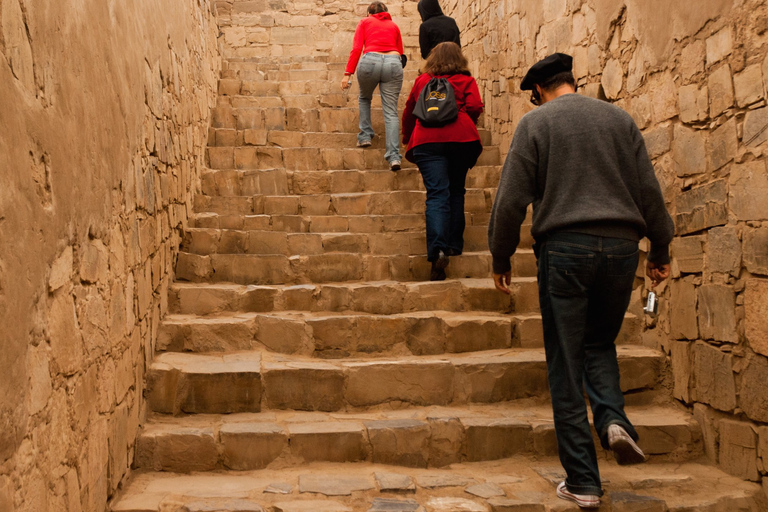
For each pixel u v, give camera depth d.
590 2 3.84
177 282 3.76
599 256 2.23
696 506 2.29
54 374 1.60
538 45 4.65
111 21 2.24
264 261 3.84
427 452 2.70
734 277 2.54
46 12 1.56
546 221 2.28
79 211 1.81
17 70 1.36
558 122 2.30
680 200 2.94
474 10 6.30
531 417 2.85
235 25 8.23
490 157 5.40
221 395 2.87
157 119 3.16
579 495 2.23
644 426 2.74
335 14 8.31
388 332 3.32
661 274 2.45
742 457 2.51
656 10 3.11
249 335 3.27
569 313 2.27
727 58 2.58
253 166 5.12
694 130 2.82
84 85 1.88
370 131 5.38
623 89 3.48
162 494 2.31
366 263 3.92
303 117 5.78
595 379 2.38
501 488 2.41
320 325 3.29
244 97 6.20
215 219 4.28
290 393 2.95
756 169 2.40
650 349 3.21
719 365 2.64
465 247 4.27
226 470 2.59
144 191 2.82
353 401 2.97
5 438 1.28
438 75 4.07
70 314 1.73
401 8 8.30
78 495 1.80
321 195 4.59
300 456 2.64
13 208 1.32
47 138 1.54
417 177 4.92
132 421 2.52
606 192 2.25
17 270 1.34
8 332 1.29
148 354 2.90
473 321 3.35
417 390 3.01
